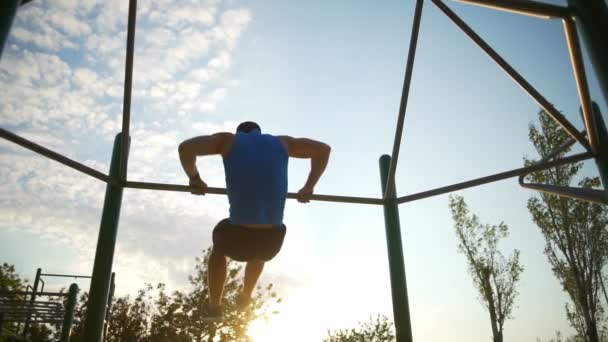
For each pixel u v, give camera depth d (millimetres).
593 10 1700
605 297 17547
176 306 16578
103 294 2424
